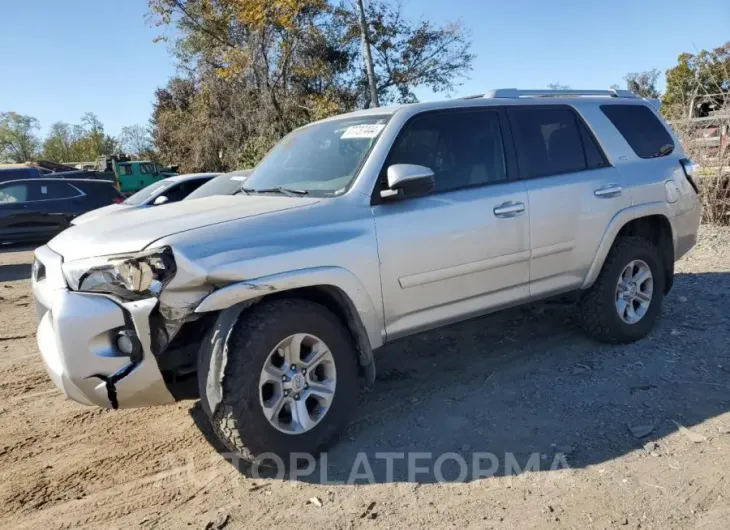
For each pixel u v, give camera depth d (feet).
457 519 9.66
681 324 18.10
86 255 11.03
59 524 10.06
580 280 15.79
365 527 9.57
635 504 9.79
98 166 115.44
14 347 20.27
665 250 17.95
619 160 16.74
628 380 14.43
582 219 15.46
